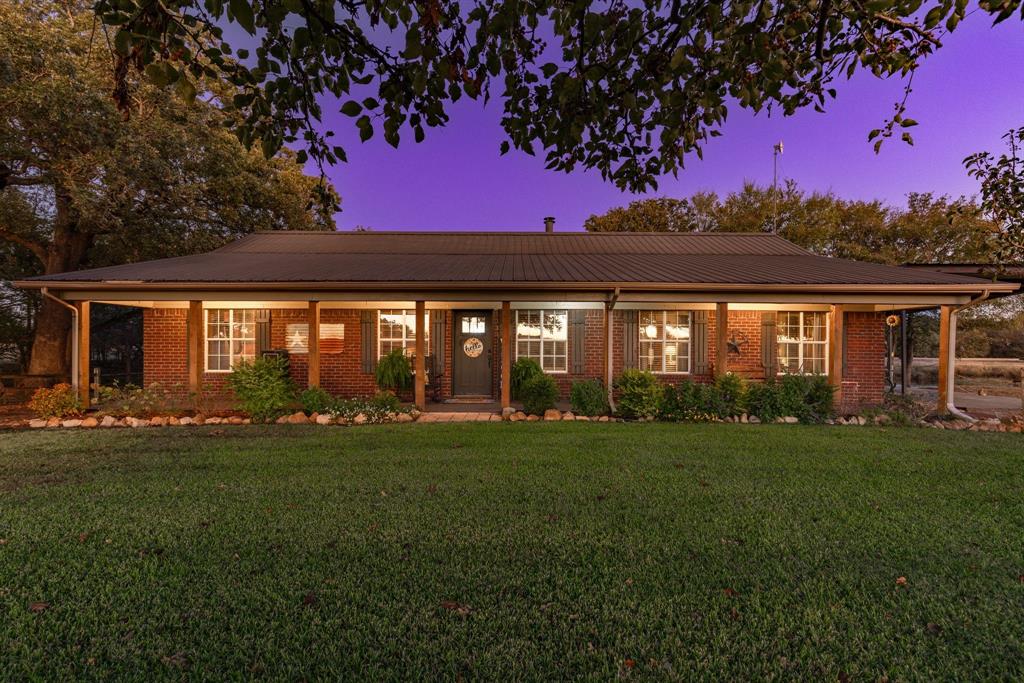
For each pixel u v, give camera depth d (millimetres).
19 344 14695
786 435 6633
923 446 5980
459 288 8148
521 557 3055
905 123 2432
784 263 10141
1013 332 19453
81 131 9422
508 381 8305
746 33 1970
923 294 8031
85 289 7891
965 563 2992
